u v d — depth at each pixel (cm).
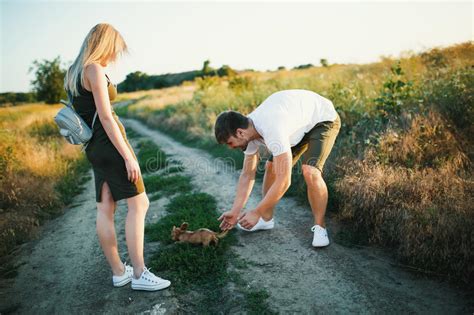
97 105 240
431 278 267
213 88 1502
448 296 246
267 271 292
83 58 243
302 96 304
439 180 350
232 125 273
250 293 262
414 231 291
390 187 350
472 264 257
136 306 256
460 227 274
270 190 275
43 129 1326
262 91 984
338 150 480
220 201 471
